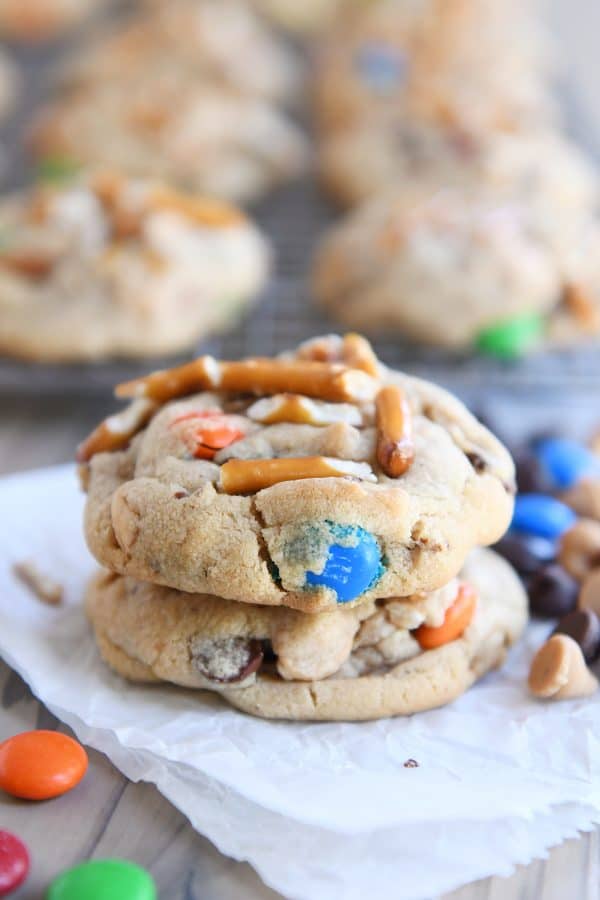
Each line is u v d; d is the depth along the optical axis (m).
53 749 0.27
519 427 0.39
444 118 0.57
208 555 0.27
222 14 0.73
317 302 0.48
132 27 0.72
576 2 0.89
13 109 0.71
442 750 0.28
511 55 0.68
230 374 0.30
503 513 0.29
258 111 0.63
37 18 0.80
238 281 0.46
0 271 0.44
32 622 0.31
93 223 0.45
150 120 0.60
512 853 0.26
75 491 0.35
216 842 0.26
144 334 0.44
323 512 0.27
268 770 0.27
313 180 0.64
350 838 0.26
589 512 0.35
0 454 0.41
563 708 0.29
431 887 0.25
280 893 0.25
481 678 0.30
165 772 0.27
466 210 0.47
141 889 0.25
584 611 0.30
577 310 0.45
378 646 0.29
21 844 0.26
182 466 0.28
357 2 0.77
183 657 0.29
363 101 0.64
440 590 0.29
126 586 0.30
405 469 0.28
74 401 0.44
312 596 0.27
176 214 0.47
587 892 0.26
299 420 0.29
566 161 0.56
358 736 0.28
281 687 0.28
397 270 0.45
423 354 0.45
